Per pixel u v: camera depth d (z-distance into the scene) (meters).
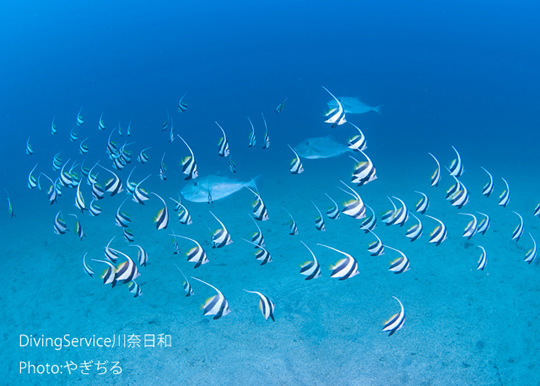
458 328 3.00
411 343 2.88
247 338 3.03
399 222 2.57
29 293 3.96
